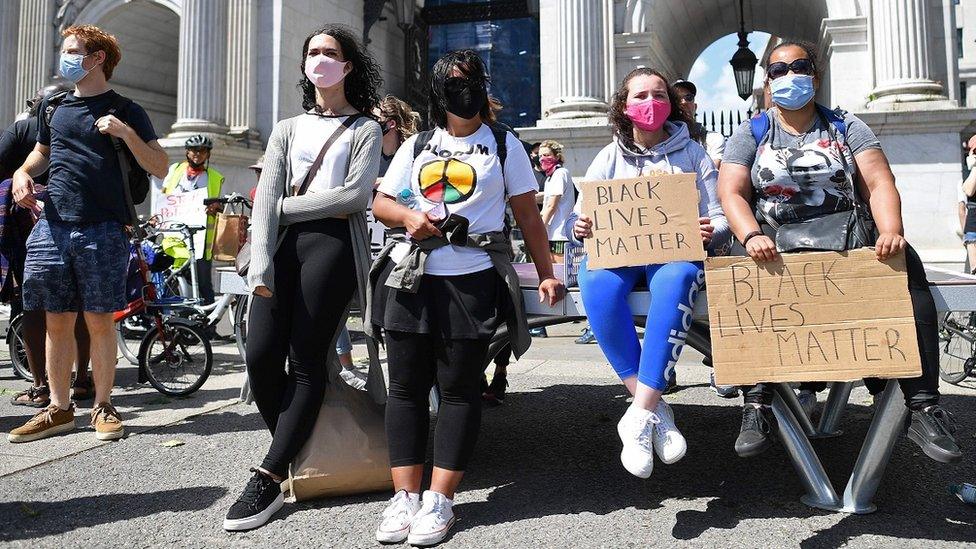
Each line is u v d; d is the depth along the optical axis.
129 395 5.87
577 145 12.16
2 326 9.48
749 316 2.89
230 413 5.14
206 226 7.71
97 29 4.42
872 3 11.91
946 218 10.88
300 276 3.21
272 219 3.20
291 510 3.18
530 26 20.64
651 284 3.09
